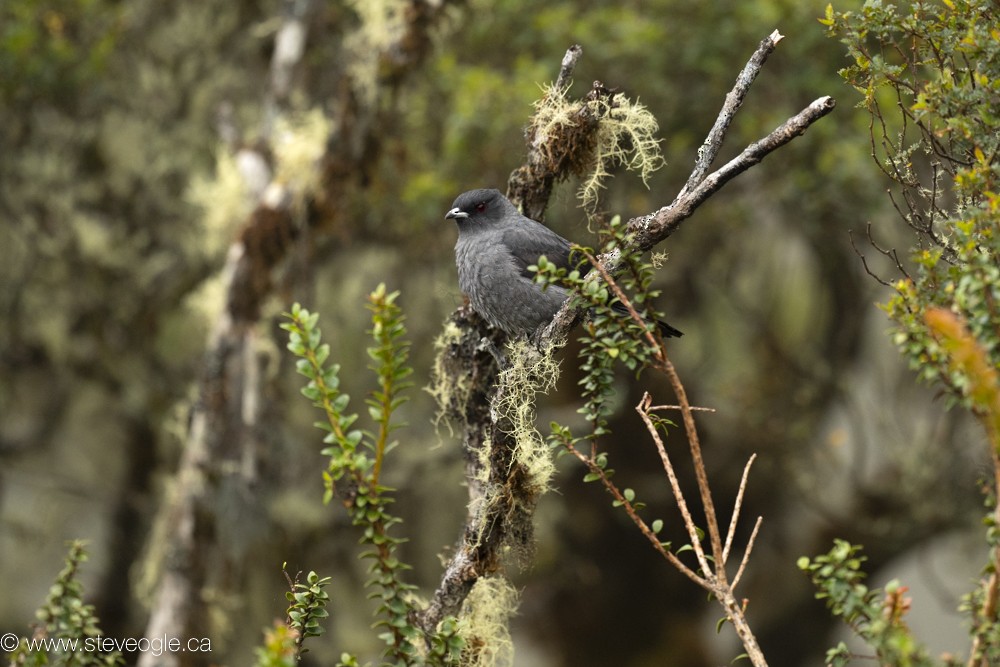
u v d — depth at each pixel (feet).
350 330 53.67
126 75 52.39
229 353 39.52
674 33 45.16
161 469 57.06
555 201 23.66
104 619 58.08
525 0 45.44
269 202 39.60
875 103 16.21
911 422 52.80
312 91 44.57
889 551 54.13
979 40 14.64
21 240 54.19
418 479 52.85
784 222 55.83
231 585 39.17
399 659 13.79
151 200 53.42
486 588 19.06
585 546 60.08
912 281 13.83
